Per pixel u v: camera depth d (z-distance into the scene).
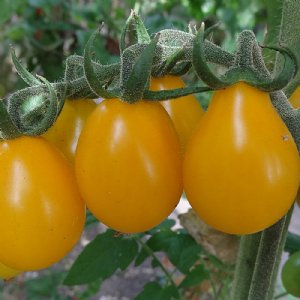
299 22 0.17
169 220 0.27
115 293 0.72
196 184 0.14
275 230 0.19
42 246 0.15
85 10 0.63
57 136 0.16
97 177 0.14
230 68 0.14
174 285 0.25
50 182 0.14
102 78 0.15
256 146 0.13
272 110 0.14
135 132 0.14
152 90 0.15
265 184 0.13
